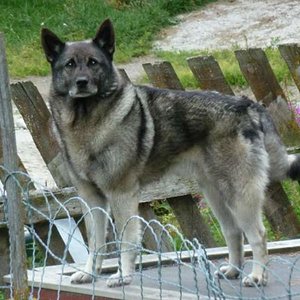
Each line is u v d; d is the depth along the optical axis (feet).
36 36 65.72
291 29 66.08
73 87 22.04
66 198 26.25
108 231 25.82
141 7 71.51
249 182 22.25
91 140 22.29
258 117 22.79
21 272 19.98
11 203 19.79
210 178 22.77
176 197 27.81
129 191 22.59
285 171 23.18
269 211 29.19
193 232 27.99
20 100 26.68
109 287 21.42
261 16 69.26
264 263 22.03
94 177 22.59
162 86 28.07
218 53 60.54
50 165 26.84
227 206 22.63
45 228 26.43
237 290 20.65
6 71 19.57
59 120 22.70
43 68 59.21
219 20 69.62
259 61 29.43
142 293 18.95
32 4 72.95
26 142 38.55
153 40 66.49
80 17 69.51
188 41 66.08
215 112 22.52
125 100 22.41
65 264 20.89
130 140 22.33
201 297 19.80
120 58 61.82
